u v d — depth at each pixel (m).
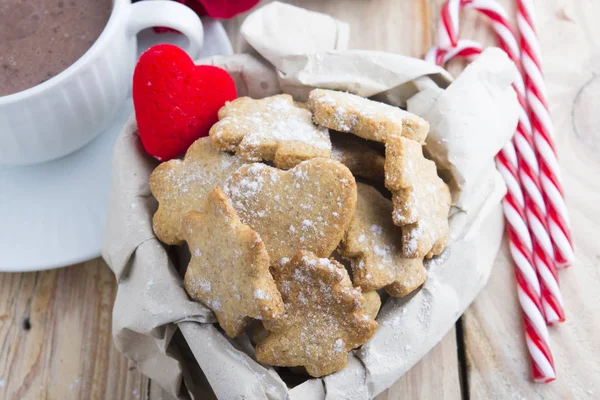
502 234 0.54
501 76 0.52
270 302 0.45
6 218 0.53
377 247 0.48
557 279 0.53
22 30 0.50
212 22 0.56
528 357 0.52
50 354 0.53
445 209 0.49
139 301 0.47
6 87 0.49
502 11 0.57
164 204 0.49
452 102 0.50
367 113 0.48
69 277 0.54
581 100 0.57
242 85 0.54
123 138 0.51
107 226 0.50
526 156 0.55
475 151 0.50
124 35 0.50
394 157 0.46
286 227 0.47
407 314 0.48
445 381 0.51
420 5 0.59
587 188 0.55
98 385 0.52
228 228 0.46
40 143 0.51
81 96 0.50
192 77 0.49
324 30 0.54
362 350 0.47
